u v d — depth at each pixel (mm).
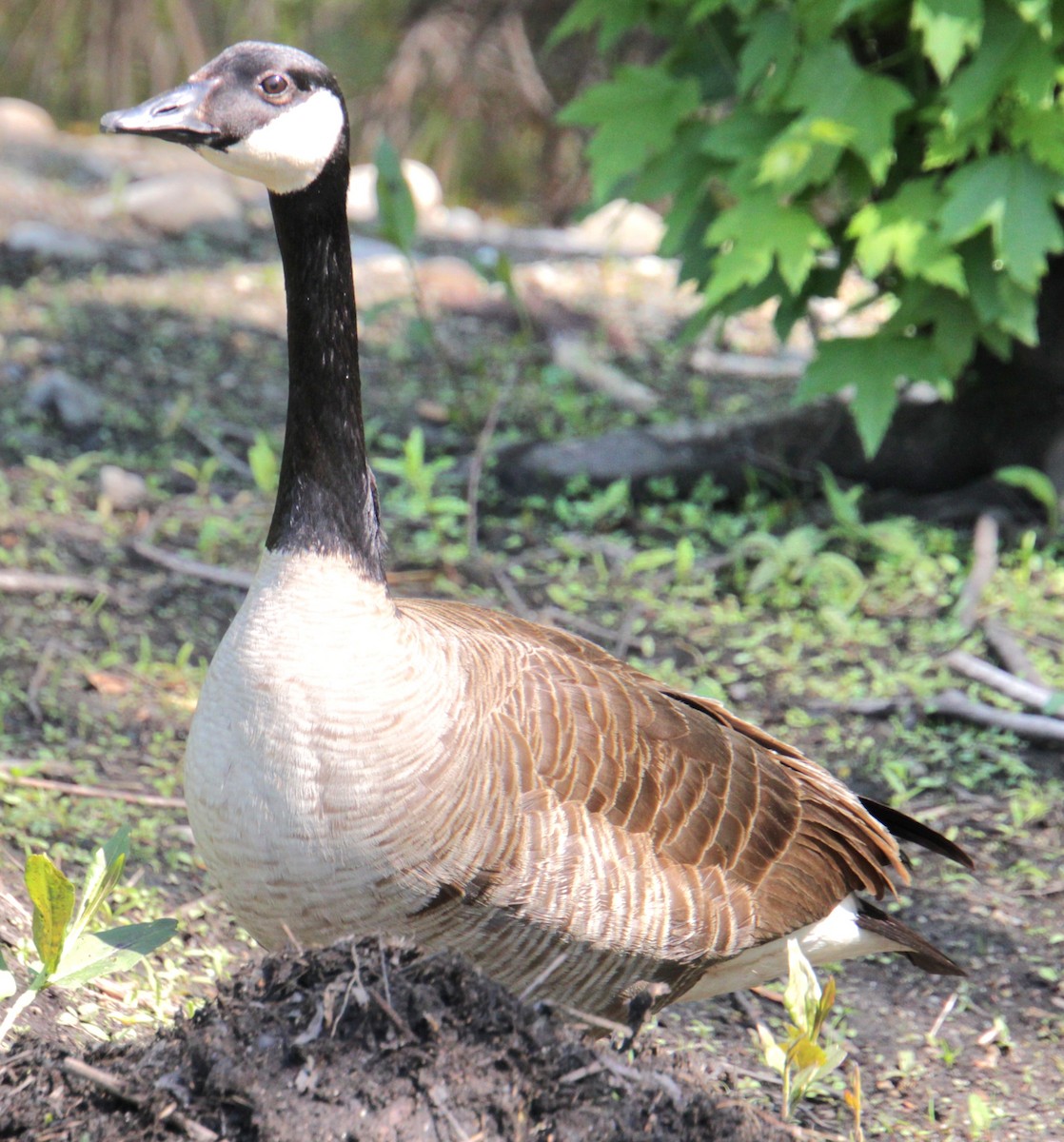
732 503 13531
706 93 12695
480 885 5754
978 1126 6484
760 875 6477
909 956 7199
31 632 10562
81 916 5711
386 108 29312
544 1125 5059
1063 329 12383
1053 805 9359
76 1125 5023
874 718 10320
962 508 12969
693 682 10547
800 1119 6609
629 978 6223
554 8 29266
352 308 6125
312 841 5613
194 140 6031
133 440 13930
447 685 5855
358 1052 5051
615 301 17922
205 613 11289
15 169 20172
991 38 10711
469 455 13984
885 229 11125
